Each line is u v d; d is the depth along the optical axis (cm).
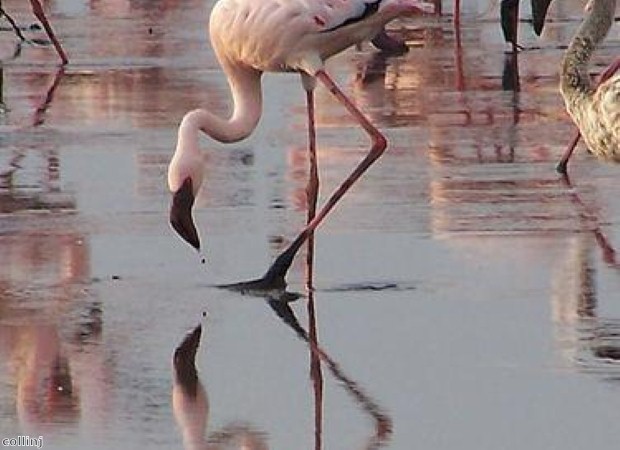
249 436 1221
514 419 1248
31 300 1590
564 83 1603
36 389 1328
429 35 3578
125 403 1298
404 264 1702
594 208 1931
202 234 1833
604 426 1228
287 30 1634
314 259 1723
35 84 2933
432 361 1391
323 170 2167
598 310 1527
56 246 1786
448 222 1866
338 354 1415
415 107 2652
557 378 1340
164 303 1577
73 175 2153
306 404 1291
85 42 3522
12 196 2031
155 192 2045
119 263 1717
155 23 3856
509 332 1468
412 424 1241
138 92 2827
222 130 1631
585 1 3959
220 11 1655
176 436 1221
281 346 1441
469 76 2980
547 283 1619
